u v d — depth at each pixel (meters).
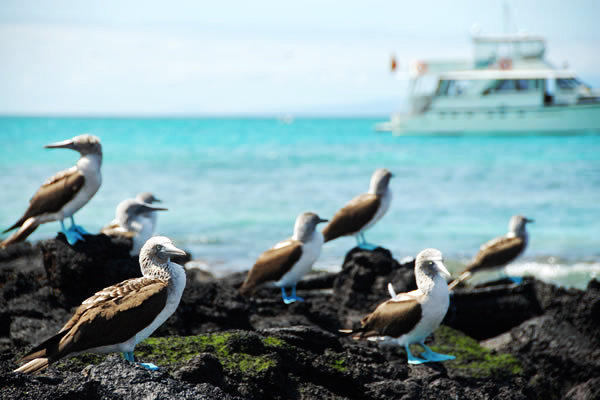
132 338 6.08
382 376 7.93
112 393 5.42
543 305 11.21
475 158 47.84
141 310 6.02
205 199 28.75
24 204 25.78
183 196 29.58
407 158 47.94
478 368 9.12
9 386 5.43
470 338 10.13
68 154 44.62
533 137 67.12
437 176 37.88
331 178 36.38
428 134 72.38
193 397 5.59
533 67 65.50
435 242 21.11
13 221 22.61
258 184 33.75
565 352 9.70
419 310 8.05
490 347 10.33
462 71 68.12
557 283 16.27
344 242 20.97
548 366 9.67
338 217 11.26
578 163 44.16
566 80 67.19
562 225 23.91
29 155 43.81
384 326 8.29
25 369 5.62
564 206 27.81
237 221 23.98
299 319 9.84
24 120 157.38
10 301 9.45
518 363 9.40
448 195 31.00
